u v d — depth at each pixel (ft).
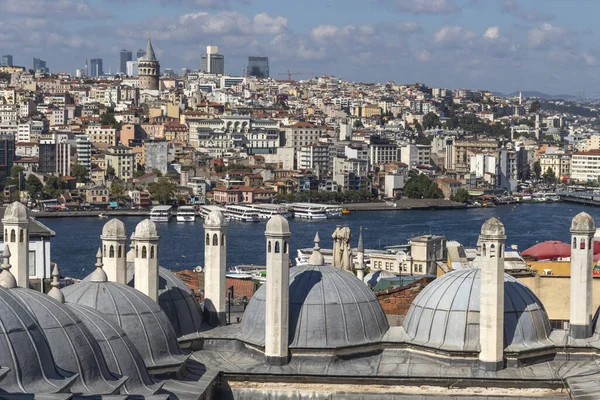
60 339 340.59
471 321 435.53
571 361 442.91
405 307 542.16
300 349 433.89
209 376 420.77
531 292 454.81
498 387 422.41
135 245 444.96
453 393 424.46
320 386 428.15
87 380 341.21
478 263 468.34
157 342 409.69
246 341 447.01
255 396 429.79
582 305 449.06
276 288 433.07
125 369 367.45
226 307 522.88
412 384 424.46
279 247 430.61
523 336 439.22
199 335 456.86
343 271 457.27
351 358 437.17
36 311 343.67
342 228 547.49
